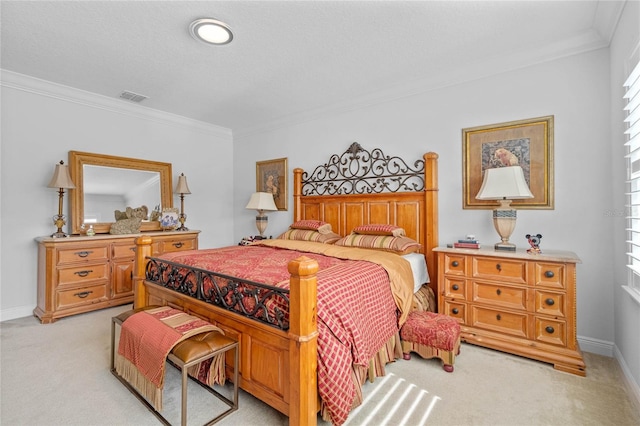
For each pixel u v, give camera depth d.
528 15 2.09
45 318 2.91
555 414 1.62
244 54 2.62
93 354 2.29
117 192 3.72
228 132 5.06
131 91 3.45
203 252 2.86
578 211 2.39
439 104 3.05
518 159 2.62
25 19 2.13
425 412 1.64
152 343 1.62
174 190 4.34
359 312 1.74
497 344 2.29
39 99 3.19
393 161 3.36
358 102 3.61
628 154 1.87
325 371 1.44
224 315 1.81
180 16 2.11
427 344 2.13
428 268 3.03
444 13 2.08
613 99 2.18
